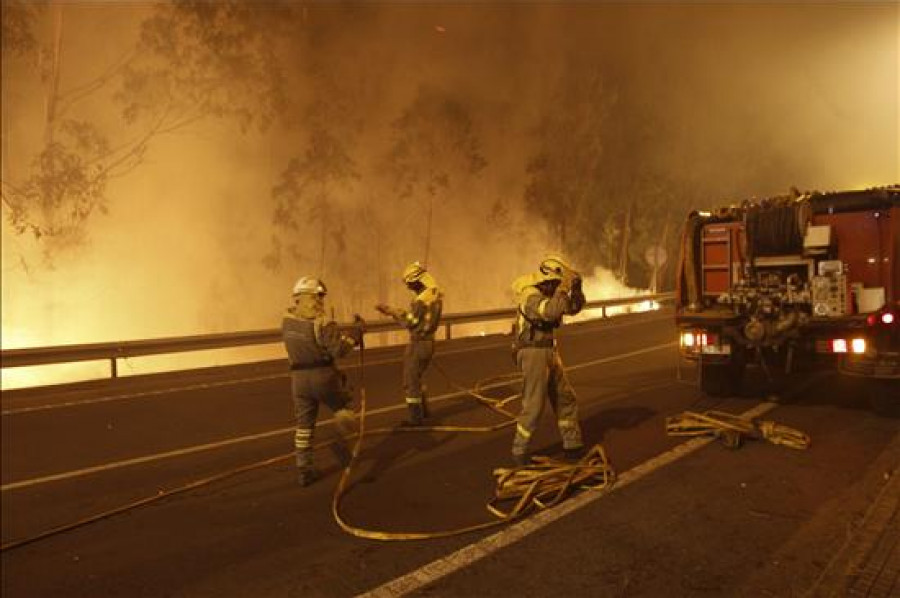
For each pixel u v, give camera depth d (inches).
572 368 436.8
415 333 296.0
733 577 147.3
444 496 205.6
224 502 208.1
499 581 148.6
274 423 311.7
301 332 217.9
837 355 281.3
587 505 190.1
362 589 147.9
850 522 173.5
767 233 294.4
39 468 248.7
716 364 311.9
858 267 280.8
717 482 205.9
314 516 193.0
